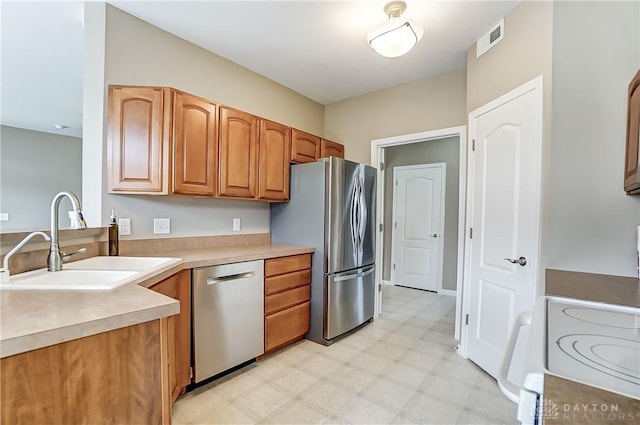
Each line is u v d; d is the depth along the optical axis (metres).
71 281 1.33
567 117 1.66
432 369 2.25
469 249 2.44
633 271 1.49
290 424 1.64
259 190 2.63
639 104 1.26
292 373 2.17
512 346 0.78
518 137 1.94
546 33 1.74
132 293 1.13
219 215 2.72
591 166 1.59
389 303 4.01
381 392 1.94
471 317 2.39
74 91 3.59
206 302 1.95
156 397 1.01
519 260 1.91
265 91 3.11
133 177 1.97
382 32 1.93
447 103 2.94
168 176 1.98
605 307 1.02
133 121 1.96
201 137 2.18
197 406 1.78
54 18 2.15
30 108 4.20
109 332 0.91
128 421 0.95
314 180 2.78
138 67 2.15
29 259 1.43
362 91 3.48
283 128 2.86
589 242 1.60
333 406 1.79
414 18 2.11
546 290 1.22
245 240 2.91
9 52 2.66
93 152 1.99
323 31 2.31
